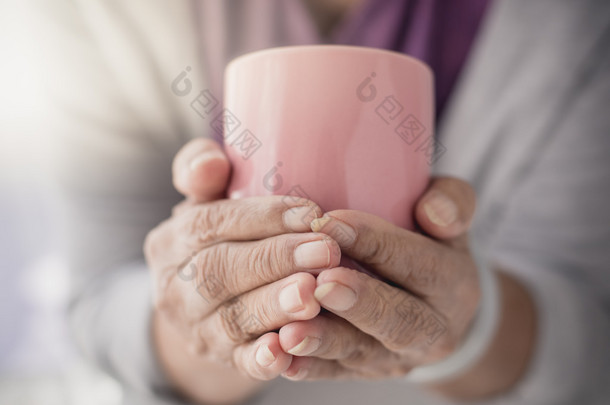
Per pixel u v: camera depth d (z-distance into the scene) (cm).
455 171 62
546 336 47
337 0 62
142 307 45
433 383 49
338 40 60
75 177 56
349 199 33
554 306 48
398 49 60
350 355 34
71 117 56
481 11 59
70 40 55
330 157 32
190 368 45
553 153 56
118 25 56
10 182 83
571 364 47
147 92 58
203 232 34
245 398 50
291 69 32
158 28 58
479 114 60
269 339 32
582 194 54
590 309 48
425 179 35
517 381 48
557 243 55
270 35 60
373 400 59
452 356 40
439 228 34
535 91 57
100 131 57
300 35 59
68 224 57
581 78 56
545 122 57
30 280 84
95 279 55
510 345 47
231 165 35
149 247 38
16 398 72
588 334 47
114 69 57
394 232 33
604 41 55
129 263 57
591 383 48
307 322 32
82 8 55
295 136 32
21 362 79
